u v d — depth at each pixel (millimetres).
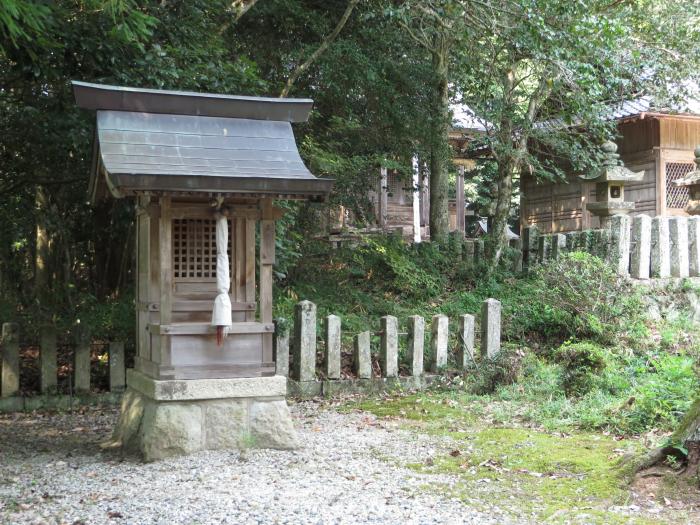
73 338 8281
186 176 5320
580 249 11242
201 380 5699
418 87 12812
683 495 4535
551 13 10508
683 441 4793
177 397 5617
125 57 7836
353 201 13461
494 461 5535
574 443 6082
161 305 5605
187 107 6086
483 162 19922
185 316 5812
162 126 5938
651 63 11648
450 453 5852
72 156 8828
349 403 8242
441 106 13391
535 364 8758
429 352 9461
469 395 8375
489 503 4523
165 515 4258
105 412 7867
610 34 10305
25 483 4996
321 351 9430
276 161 5949
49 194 10461
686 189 16828
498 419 7164
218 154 5852
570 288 9789
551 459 5539
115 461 5648
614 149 11742
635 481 4793
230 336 5797
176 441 5629
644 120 16844
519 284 12109
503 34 11242
